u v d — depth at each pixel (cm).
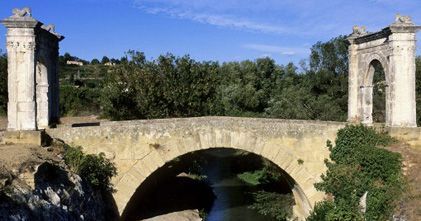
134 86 4338
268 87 7450
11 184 1980
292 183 3300
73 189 2411
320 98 6512
